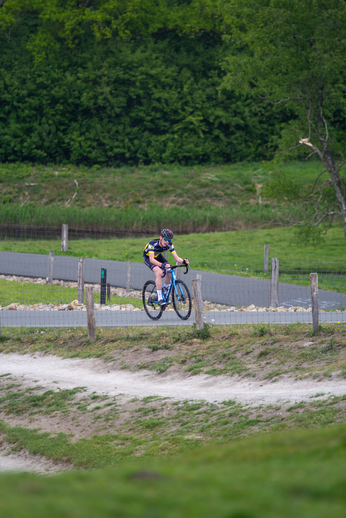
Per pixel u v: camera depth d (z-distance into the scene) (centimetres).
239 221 11025
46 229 10812
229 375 2672
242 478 469
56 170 16038
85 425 2384
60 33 16375
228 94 17275
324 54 6675
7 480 455
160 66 17138
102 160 16675
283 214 11312
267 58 6931
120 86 17025
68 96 16688
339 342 2714
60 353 3353
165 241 3459
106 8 15788
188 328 3409
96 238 10344
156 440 2078
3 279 5991
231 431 1986
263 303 4675
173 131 17275
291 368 2566
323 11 6631
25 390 2859
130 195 14212
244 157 17412
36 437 2300
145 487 432
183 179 14912
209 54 17650
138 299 5050
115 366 3056
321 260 7931
